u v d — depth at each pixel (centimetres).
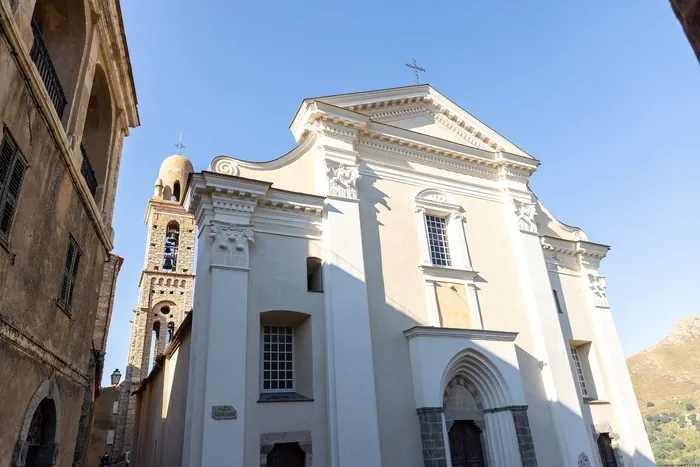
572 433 1752
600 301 2228
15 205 716
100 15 1103
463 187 2028
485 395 1670
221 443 1208
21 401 758
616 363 2105
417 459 1448
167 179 3522
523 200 2138
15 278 723
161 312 3212
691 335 10956
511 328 1856
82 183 1012
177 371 1769
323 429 1366
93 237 1178
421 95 2066
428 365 1528
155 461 2070
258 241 1499
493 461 1595
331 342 1446
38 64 864
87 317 1153
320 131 1731
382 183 1820
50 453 917
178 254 3325
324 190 1642
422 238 1803
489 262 1939
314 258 1569
